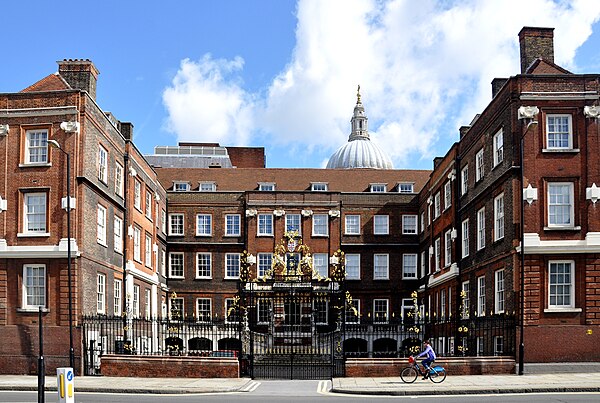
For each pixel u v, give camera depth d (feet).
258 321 184.34
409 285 195.72
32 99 115.24
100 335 116.98
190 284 192.75
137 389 89.25
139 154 152.05
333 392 88.28
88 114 116.26
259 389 93.09
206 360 105.19
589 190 104.88
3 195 113.50
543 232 104.53
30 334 110.01
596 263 103.40
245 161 261.03
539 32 118.83
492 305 116.98
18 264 111.75
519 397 79.05
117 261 133.69
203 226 195.62
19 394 84.33
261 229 191.62
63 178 112.68
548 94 107.14
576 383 89.30
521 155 103.60
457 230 143.84
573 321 102.68
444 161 157.48
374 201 198.70
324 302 184.85
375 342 186.60
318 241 191.11
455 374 102.58
